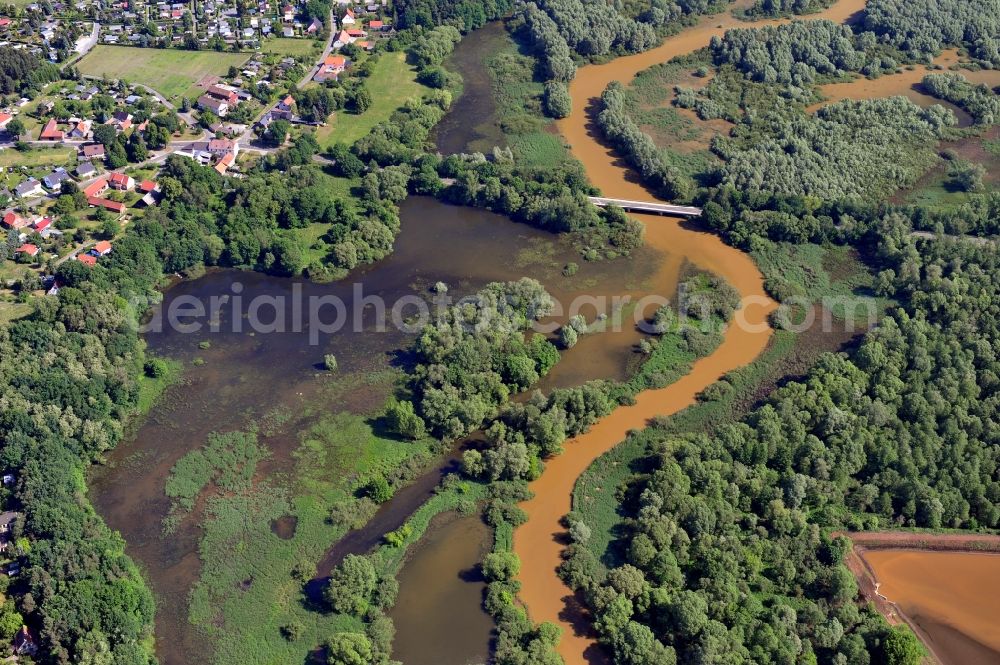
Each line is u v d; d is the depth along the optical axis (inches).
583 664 7475.4
